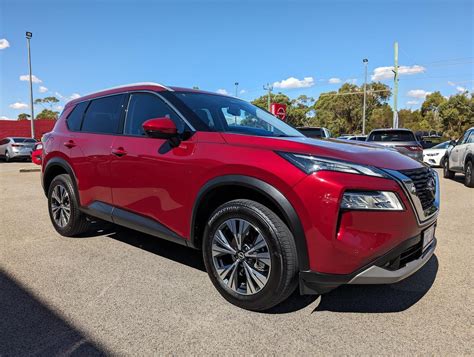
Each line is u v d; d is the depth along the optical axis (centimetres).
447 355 229
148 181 339
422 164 306
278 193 255
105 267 370
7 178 1191
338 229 239
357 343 241
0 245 440
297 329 257
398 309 287
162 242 453
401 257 261
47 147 477
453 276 350
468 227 534
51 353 230
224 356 228
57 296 306
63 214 464
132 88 390
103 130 405
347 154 262
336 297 306
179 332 254
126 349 235
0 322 266
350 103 6081
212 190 291
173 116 337
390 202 244
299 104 6731
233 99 413
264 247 265
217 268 295
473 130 1022
